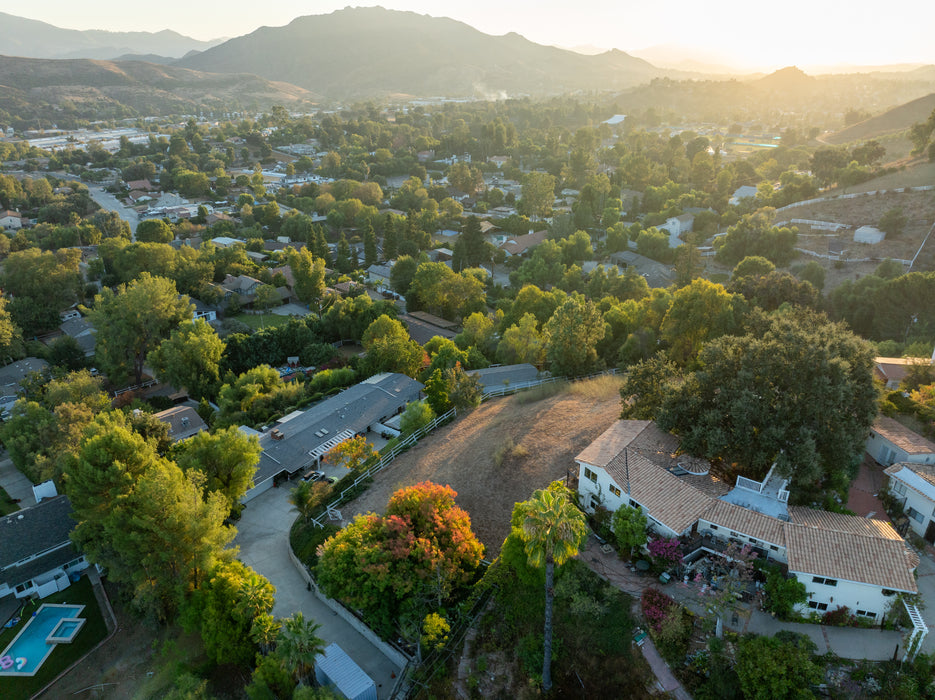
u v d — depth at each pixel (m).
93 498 46.69
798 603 33.56
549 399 68.06
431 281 120.94
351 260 156.00
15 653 46.03
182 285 129.62
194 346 88.38
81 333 114.81
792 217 149.50
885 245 125.56
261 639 39.41
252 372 85.25
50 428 67.00
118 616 49.16
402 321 117.44
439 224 193.12
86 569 54.56
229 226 180.88
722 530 37.81
